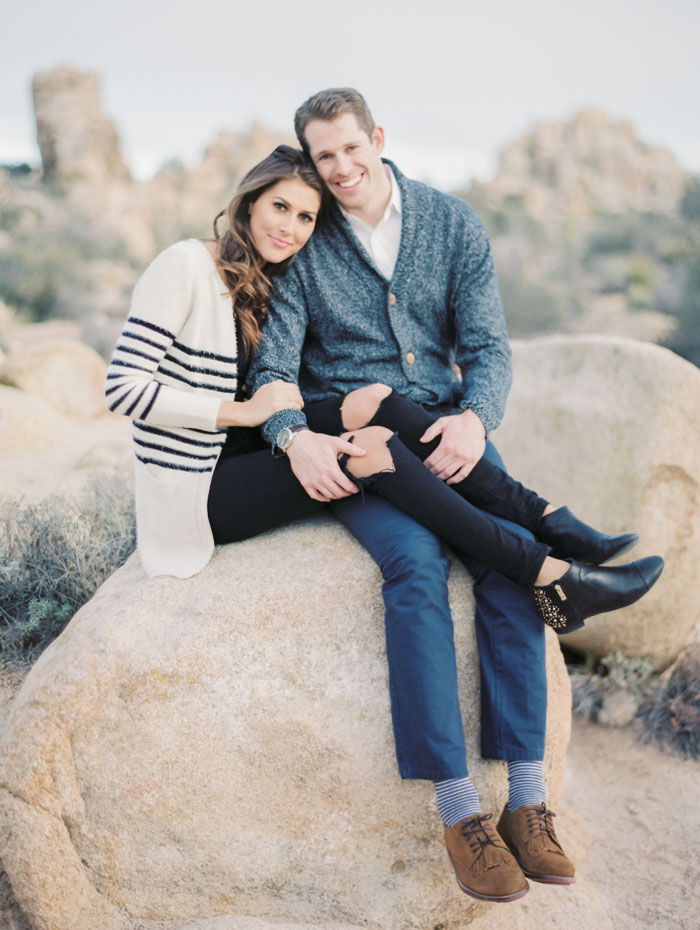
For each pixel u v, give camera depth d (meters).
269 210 2.62
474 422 2.68
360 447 2.45
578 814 3.29
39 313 18.72
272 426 2.55
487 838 2.05
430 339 2.99
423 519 2.41
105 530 3.54
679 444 3.92
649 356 4.11
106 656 2.22
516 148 57.25
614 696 3.98
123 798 2.18
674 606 3.96
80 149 39.94
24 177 39.50
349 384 2.90
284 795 2.25
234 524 2.60
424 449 2.65
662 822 3.23
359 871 2.27
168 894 2.20
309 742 2.26
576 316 20.86
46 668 2.29
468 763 2.35
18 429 5.39
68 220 28.62
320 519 2.77
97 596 2.55
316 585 2.43
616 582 2.39
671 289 21.42
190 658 2.25
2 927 2.18
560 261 26.41
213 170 44.88
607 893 2.84
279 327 2.81
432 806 2.31
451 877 2.32
